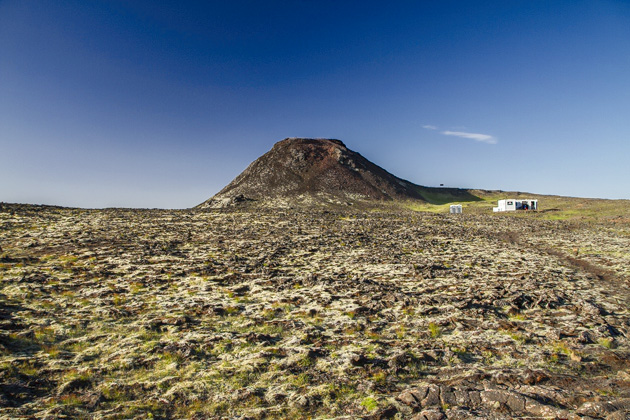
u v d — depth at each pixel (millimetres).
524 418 10742
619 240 58406
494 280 32531
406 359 16188
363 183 173000
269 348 17375
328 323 21469
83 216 65938
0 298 24266
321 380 14484
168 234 53500
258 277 32531
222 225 64062
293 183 169000
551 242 57750
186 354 16656
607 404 11055
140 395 13227
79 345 17578
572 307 24625
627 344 18656
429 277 33250
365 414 11797
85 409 12055
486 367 15672
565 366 16062
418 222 80500
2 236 46969
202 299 25875
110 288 27844
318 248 47375
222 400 12820
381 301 25656
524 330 20625
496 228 74688
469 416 10977
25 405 12000
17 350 16406
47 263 35031
